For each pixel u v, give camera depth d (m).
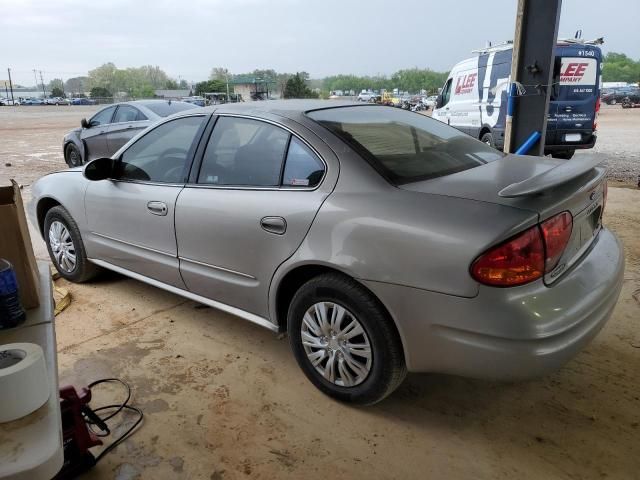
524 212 1.98
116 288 4.04
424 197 2.20
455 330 2.04
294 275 2.62
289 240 2.49
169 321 3.47
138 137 3.45
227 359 2.99
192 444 2.31
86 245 3.85
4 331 1.66
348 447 2.27
